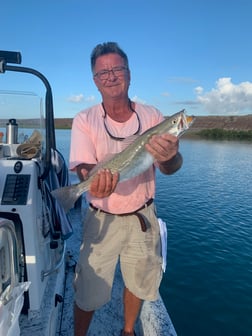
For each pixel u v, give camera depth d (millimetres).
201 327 4906
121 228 2477
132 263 2512
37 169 2238
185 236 8523
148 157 2350
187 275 6441
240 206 11562
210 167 21547
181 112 2330
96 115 2439
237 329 4883
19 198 2074
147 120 2551
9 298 1395
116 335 2697
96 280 2457
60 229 2568
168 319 2764
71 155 2430
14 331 1480
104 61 2260
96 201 2463
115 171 2301
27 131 2959
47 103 2471
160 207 11336
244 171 19922
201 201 12219
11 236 1522
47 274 2408
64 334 2617
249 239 8328
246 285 6078
